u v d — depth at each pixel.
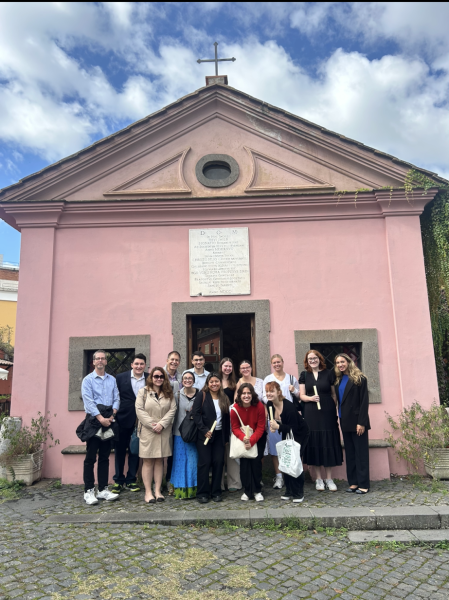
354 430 5.43
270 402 5.14
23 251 7.01
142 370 5.84
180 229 7.11
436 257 7.15
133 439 5.71
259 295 6.92
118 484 5.65
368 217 7.11
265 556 3.78
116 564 3.61
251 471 5.15
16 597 3.11
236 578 3.37
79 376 6.69
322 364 5.75
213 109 7.54
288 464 4.87
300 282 6.95
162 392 5.31
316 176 7.34
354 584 3.31
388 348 6.75
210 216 7.12
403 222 7.04
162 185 7.33
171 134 7.47
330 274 6.97
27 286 6.91
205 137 7.50
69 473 6.16
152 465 5.28
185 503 5.09
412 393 6.55
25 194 7.10
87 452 5.27
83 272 7.01
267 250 7.04
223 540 4.10
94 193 7.25
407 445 6.29
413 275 6.88
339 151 7.27
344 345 7.02
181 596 3.11
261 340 6.79
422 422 6.19
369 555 3.82
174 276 6.98
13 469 6.05
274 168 7.40
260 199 7.02
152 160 7.41
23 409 6.55
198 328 7.68
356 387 5.48
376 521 4.41
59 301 6.93
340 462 5.57
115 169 7.34
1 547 3.96
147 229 7.11
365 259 7.01
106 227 7.12
